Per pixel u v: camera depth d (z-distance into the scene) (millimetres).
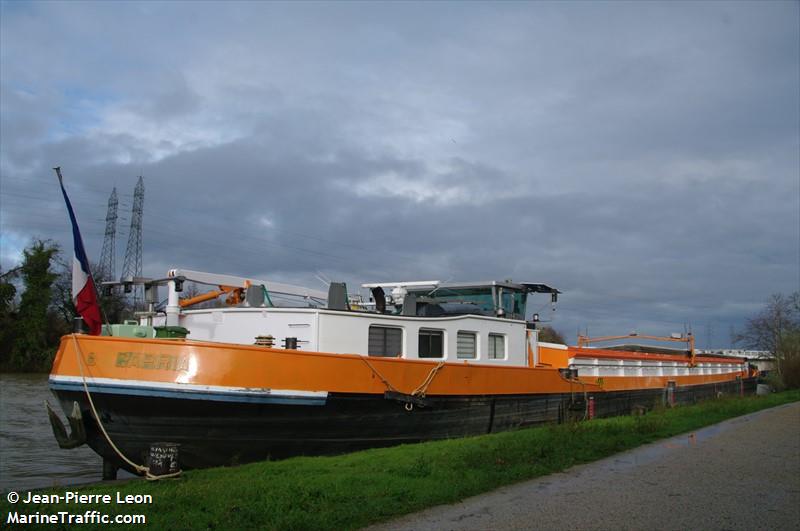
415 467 10008
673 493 9070
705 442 14477
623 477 10195
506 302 19016
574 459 11703
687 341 34125
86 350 11086
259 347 11539
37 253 57719
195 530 6859
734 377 40656
